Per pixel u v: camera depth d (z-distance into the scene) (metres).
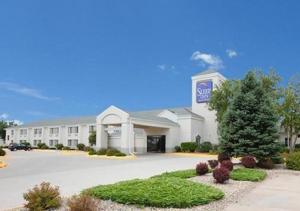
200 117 48.88
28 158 33.78
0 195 11.72
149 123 42.16
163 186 9.97
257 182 14.99
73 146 63.62
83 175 18.28
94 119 62.94
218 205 9.71
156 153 44.72
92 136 55.56
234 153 22.20
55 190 8.75
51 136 68.50
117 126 43.53
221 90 39.25
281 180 16.34
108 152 37.00
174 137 46.78
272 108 22.77
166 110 51.06
